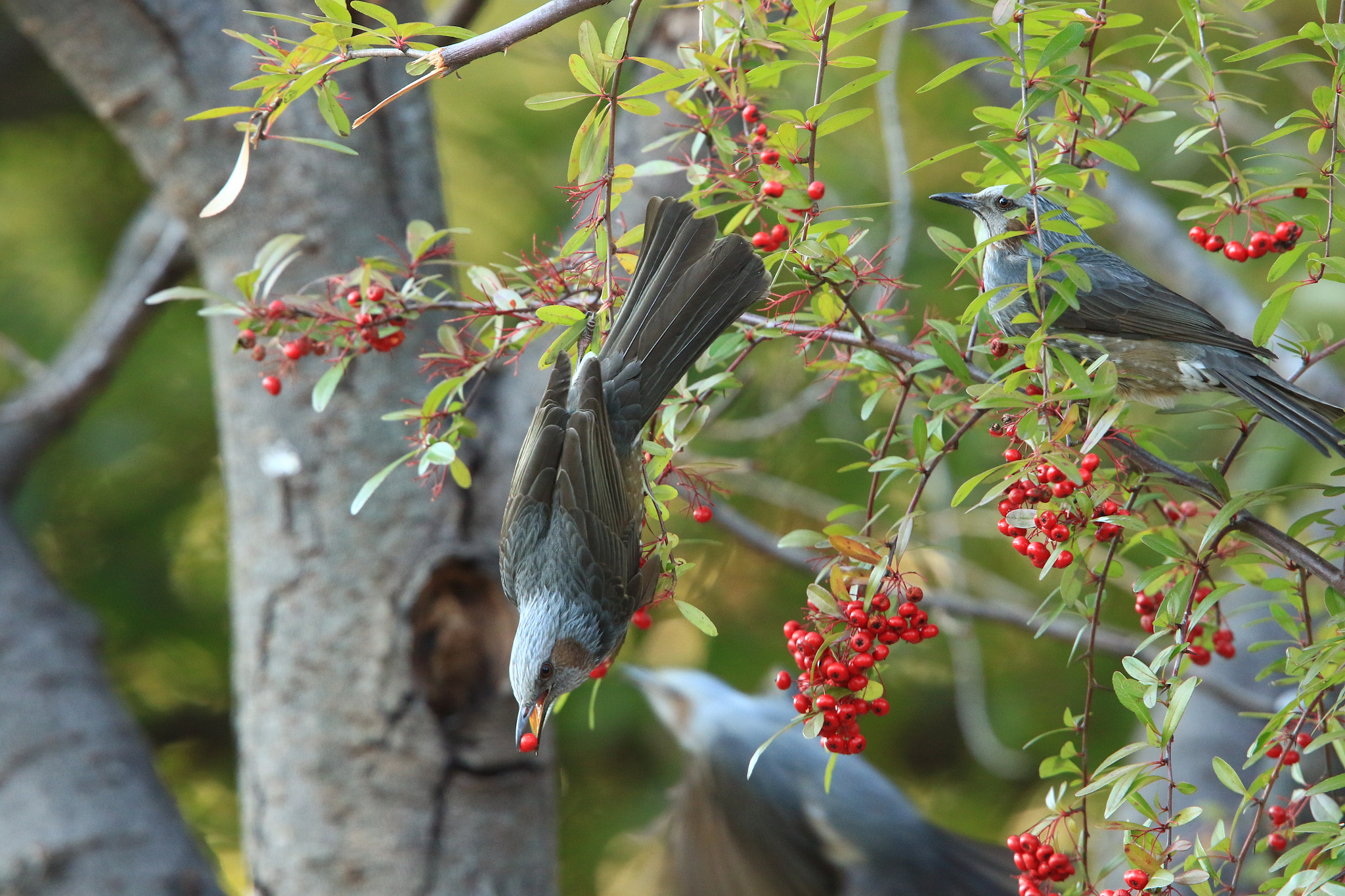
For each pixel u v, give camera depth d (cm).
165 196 1019
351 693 950
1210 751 1112
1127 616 1307
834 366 667
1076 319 771
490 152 1410
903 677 1460
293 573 966
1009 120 620
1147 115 685
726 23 662
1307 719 602
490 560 961
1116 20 619
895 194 984
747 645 1373
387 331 727
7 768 1081
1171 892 567
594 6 591
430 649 953
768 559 1297
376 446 967
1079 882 589
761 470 1323
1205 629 700
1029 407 592
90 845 1043
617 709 1362
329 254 986
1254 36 643
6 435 1322
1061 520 610
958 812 1432
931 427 625
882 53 1181
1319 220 619
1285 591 612
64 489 1455
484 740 948
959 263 632
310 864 941
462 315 793
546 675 706
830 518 638
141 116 1002
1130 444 634
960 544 1398
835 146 1352
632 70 1270
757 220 758
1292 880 509
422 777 940
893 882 996
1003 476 617
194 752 1517
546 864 969
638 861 1332
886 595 622
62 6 984
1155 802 561
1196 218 649
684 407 717
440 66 579
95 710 1138
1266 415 686
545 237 1368
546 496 721
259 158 988
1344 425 718
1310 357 691
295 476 970
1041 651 1404
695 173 677
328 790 945
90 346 1347
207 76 988
